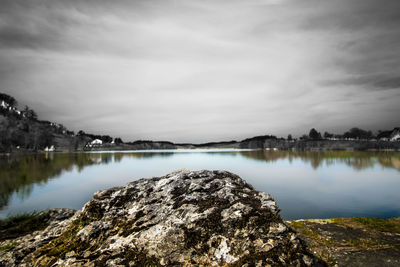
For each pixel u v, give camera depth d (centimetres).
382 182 3988
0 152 11156
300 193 3064
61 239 654
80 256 557
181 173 912
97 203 762
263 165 7081
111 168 6394
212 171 939
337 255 677
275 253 497
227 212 608
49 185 3794
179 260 511
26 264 557
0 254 623
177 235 566
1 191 3306
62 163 7888
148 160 9425
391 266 614
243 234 546
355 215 2066
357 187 3500
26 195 3017
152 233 587
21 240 750
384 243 754
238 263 486
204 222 588
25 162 7925
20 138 14888
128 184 864
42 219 1139
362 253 687
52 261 552
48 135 18712
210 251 524
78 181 4209
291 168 6269
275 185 3712
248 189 786
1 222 1137
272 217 586
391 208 2269
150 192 802
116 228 652
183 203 688
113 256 533
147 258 520
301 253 501
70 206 2494
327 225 931
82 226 700
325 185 3681
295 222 973
